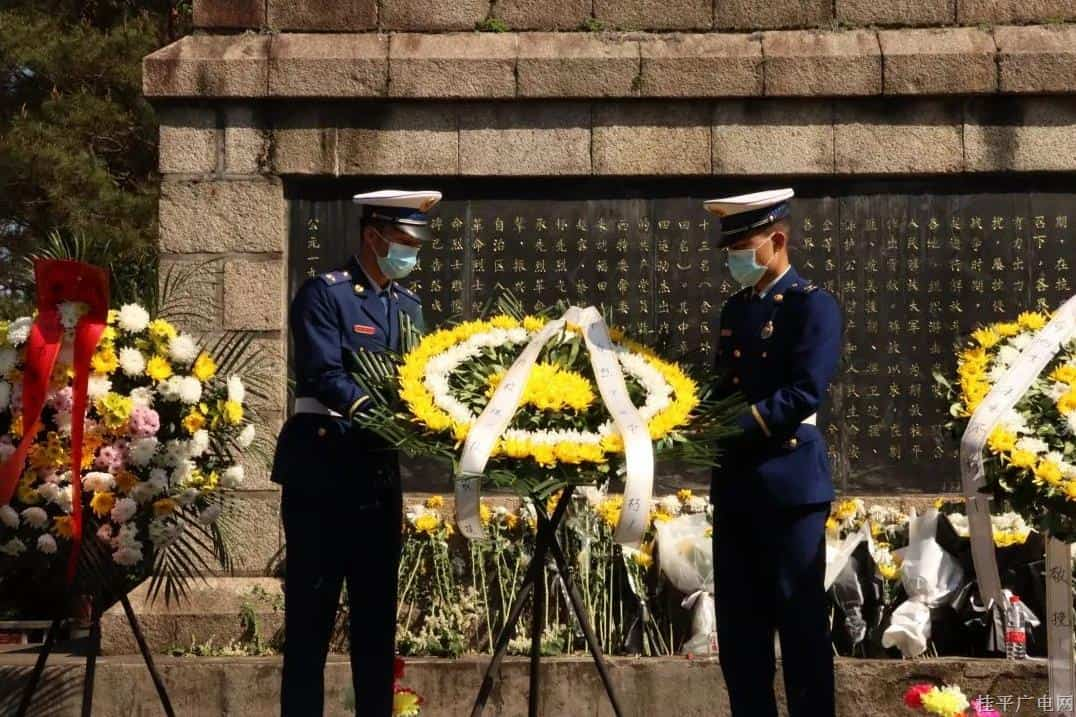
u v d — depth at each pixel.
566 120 8.52
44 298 5.48
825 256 8.48
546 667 7.21
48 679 7.19
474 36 8.63
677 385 5.43
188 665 7.24
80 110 20.22
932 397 8.36
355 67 8.48
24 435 5.35
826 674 5.62
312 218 8.58
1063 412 5.41
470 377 5.42
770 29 8.64
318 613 5.63
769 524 5.70
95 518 5.52
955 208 8.48
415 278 8.51
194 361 5.68
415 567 8.05
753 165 8.47
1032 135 8.43
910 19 8.62
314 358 5.64
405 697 6.12
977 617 7.33
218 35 8.66
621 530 5.10
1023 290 8.41
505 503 8.31
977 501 5.54
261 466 8.30
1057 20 8.60
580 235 8.52
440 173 8.51
